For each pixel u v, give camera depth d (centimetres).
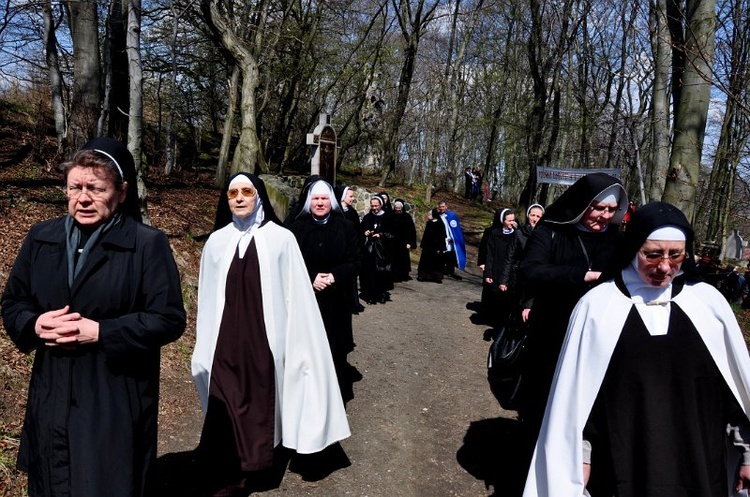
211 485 310
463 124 3145
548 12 1766
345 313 437
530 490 212
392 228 902
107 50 903
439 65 2712
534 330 290
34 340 194
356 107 2311
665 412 192
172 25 1327
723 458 195
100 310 199
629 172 1667
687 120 649
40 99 1062
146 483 209
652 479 188
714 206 1831
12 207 632
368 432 415
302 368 327
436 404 482
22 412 346
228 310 315
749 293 1277
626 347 199
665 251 196
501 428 436
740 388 199
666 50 825
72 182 193
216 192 1166
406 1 2075
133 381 204
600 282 221
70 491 191
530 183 1872
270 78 1608
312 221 422
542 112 1822
